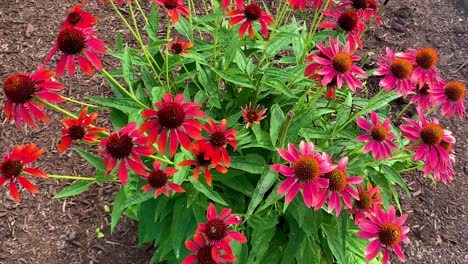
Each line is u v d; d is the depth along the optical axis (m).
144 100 0.58
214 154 0.47
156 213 0.57
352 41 0.58
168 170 0.50
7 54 1.00
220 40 0.67
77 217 0.79
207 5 1.12
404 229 0.50
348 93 0.66
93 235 0.77
